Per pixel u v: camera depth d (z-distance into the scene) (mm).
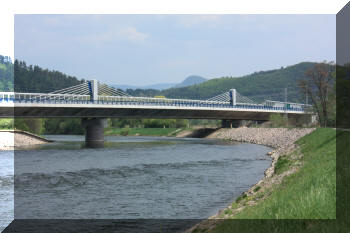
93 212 26484
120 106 109688
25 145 99688
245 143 114125
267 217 15719
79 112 104812
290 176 31219
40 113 96188
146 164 55844
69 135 189000
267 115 162000
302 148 54750
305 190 18891
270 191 27203
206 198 30906
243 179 40875
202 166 53000
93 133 119812
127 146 97938
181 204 28781
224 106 143625
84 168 51125
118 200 30375
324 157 34406
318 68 94438
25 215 25688
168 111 126062
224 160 61281
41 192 33906
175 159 62969
